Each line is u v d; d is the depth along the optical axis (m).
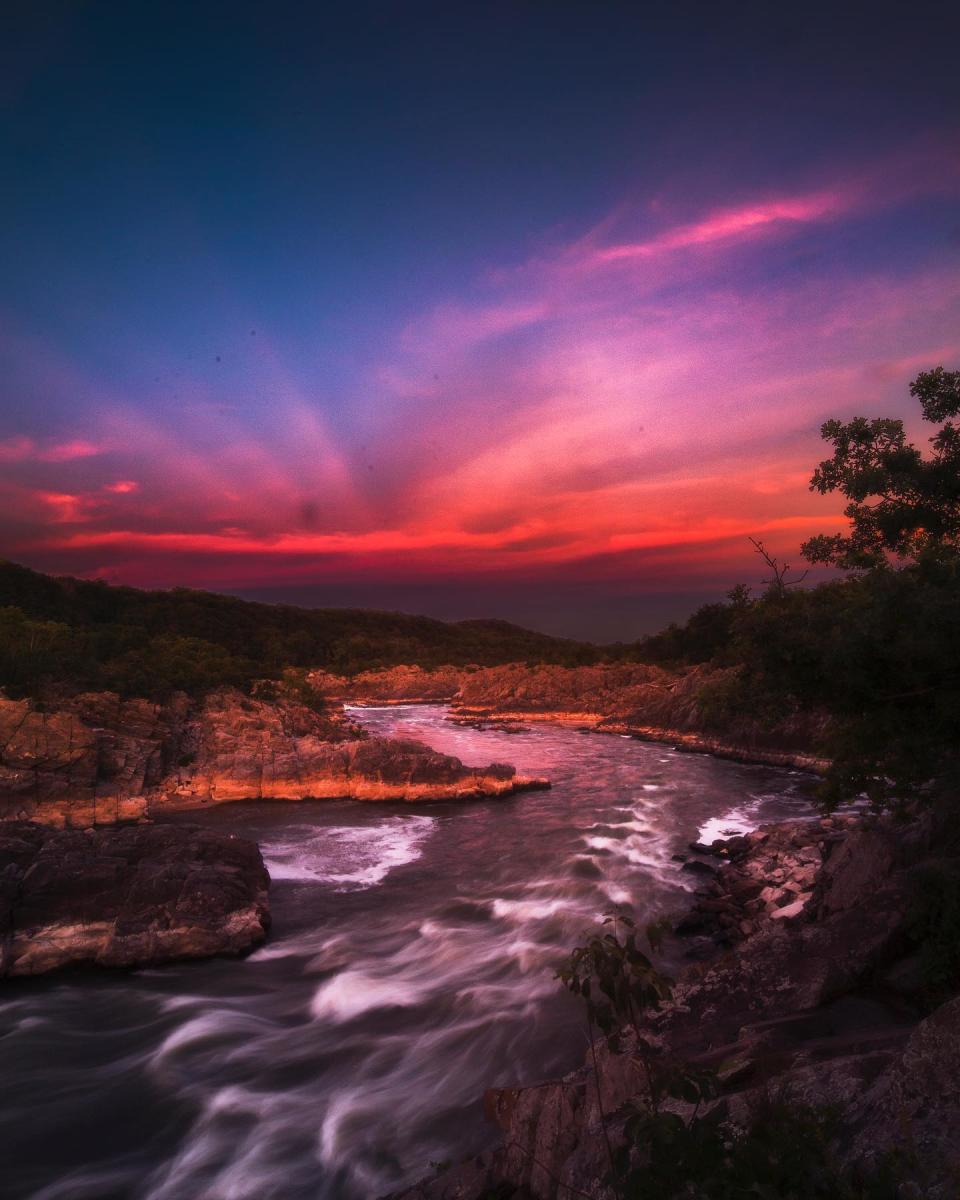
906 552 10.12
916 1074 5.68
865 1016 9.38
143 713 52.06
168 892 21.53
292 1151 12.52
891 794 11.16
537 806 41.34
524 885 26.81
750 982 10.62
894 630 7.98
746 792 44.53
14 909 20.34
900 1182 4.72
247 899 22.58
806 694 9.37
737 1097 6.83
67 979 19.41
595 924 22.45
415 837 34.75
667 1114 4.30
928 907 10.56
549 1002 17.39
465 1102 13.60
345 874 28.78
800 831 28.50
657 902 24.38
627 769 54.31
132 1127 13.28
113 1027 16.95
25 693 47.94
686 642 122.12
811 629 8.91
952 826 12.84
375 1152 12.35
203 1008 17.73
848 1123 5.78
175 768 47.28
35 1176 12.09
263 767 44.75
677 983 11.70
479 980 18.91
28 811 38.12
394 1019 17.00
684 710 74.31
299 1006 17.92
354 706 128.75
